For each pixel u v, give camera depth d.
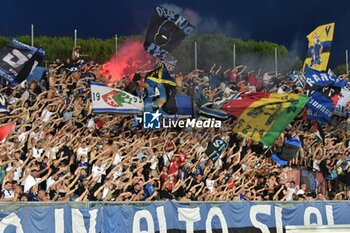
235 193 21.59
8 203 15.23
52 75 25.67
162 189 20.33
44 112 22.64
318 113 26.89
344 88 28.31
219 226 18.36
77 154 20.59
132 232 16.98
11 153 18.94
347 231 19.91
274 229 19.20
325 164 25.27
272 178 22.59
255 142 24.89
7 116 21.78
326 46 30.47
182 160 21.86
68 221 16.05
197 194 20.73
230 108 24.30
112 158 20.28
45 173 19.19
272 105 24.27
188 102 24.02
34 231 15.49
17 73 22.36
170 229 17.58
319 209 20.11
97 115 23.44
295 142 24.94
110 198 18.88
